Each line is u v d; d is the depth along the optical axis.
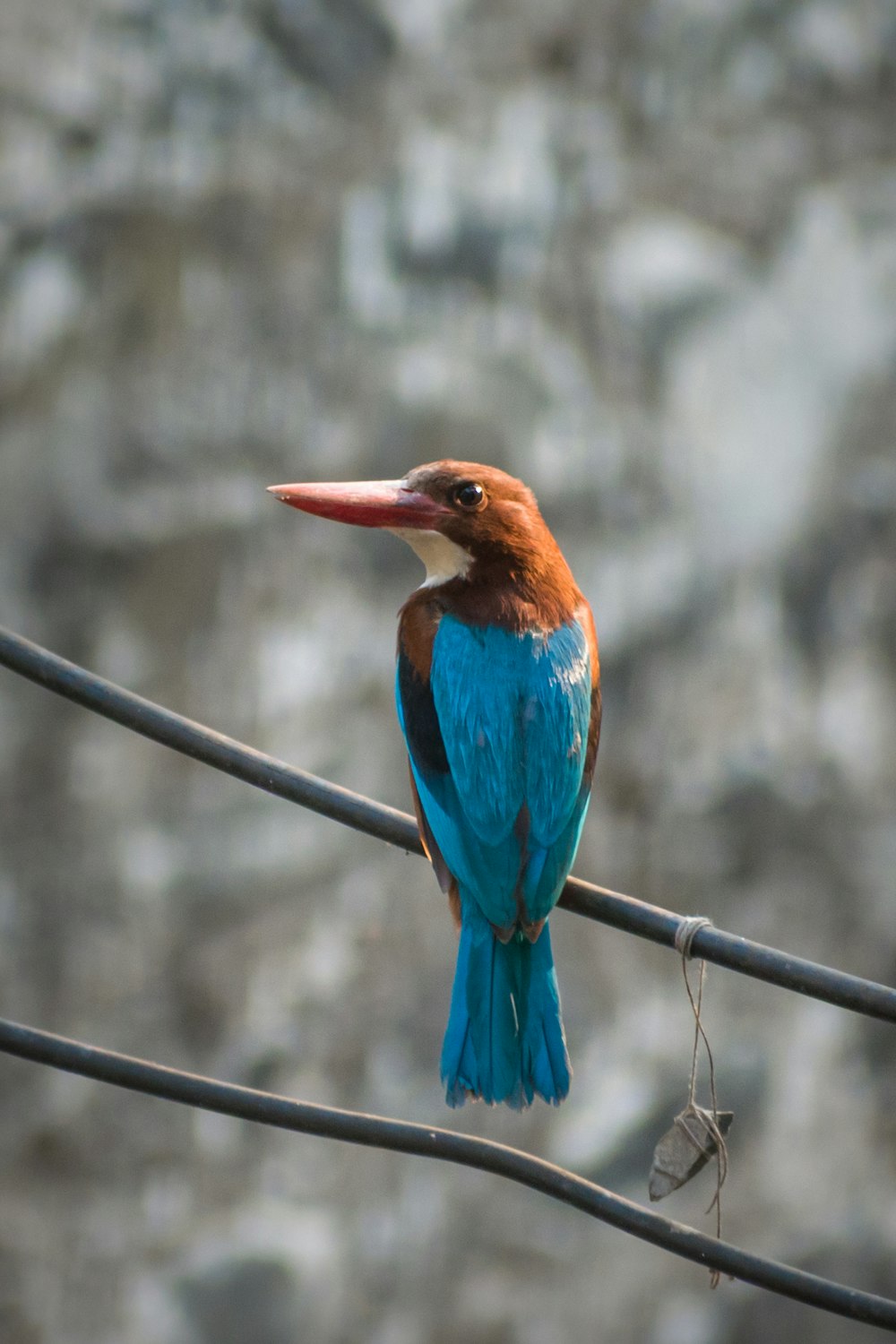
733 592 16.98
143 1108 15.82
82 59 17.56
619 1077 15.69
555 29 18.30
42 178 17.31
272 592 16.52
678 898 16.30
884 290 17.61
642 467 17.05
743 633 16.92
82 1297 15.17
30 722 16.36
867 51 18.62
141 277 17.12
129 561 16.56
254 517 16.59
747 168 18.11
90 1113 15.75
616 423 17.09
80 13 17.61
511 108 17.92
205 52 17.70
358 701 16.34
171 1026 15.77
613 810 16.48
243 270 17.19
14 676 16.41
